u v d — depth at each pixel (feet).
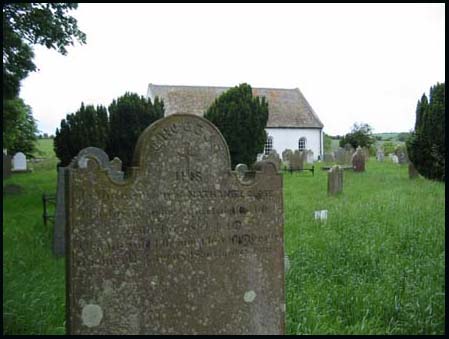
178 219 12.30
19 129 92.22
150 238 12.00
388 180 57.36
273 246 13.48
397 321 14.58
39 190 54.08
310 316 14.73
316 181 60.03
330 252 21.38
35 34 55.06
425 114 54.65
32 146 107.96
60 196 23.72
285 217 31.24
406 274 18.22
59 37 56.59
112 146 59.57
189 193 12.41
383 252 21.09
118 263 11.69
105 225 11.54
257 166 13.55
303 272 18.81
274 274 13.51
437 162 53.52
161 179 12.09
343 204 35.88
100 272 11.53
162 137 12.07
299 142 134.82
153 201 12.01
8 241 25.98
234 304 13.00
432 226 25.43
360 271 19.25
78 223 11.30
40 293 16.58
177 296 12.33
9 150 102.17
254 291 13.24
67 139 57.41
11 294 16.60
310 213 32.40
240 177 13.11
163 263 12.17
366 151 109.91
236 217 12.98
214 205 12.71
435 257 20.26
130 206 11.77
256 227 13.25
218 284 12.80
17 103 68.13
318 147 136.05
